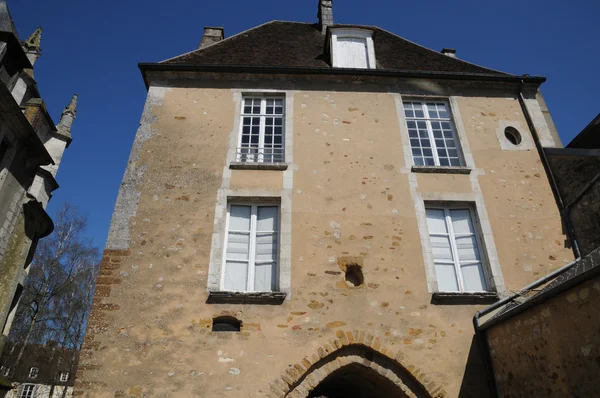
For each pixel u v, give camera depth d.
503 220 8.13
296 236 7.60
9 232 10.58
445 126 9.61
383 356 6.75
